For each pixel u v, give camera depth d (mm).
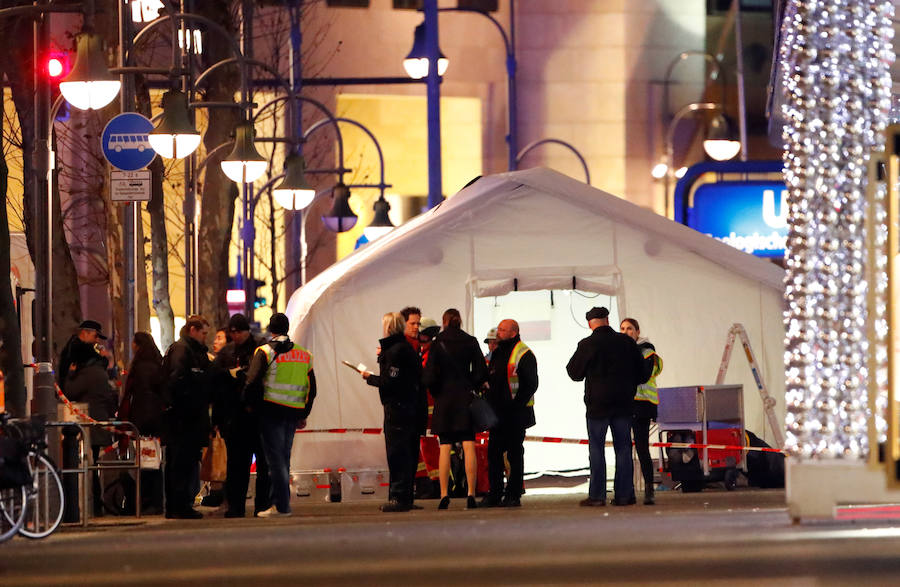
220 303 111312
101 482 71688
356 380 84062
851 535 46594
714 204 123375
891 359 46312
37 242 67625
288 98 114500
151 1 106125
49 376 66625
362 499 83375
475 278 84375
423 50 120938
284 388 65438
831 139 49062
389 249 84438
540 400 92625
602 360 67125
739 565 39938
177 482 67062
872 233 46625
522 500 75188
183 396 66750
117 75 81625
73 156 144875
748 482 82938
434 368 67562
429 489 78625
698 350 86188
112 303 99688
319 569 41625
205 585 38969
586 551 44250
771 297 86500
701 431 79812
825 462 49156
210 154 111500
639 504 68000
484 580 38219
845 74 49219
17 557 48406
